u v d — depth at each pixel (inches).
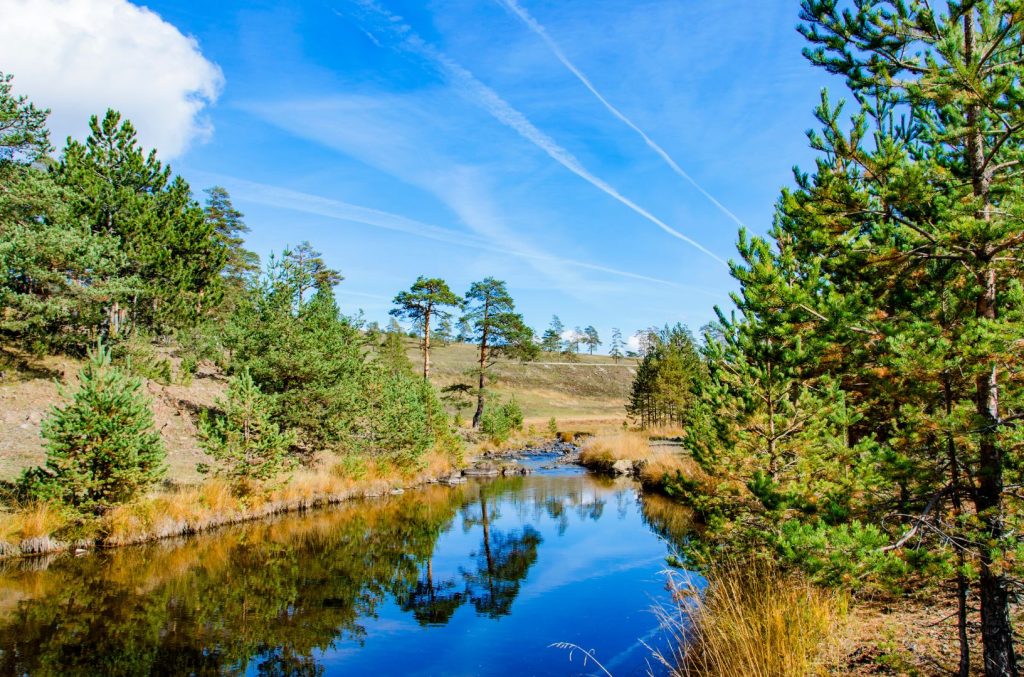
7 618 327.3
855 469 211.9
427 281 1478.8
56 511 453.1
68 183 831.7
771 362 286.8
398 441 880.3
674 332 1567.4
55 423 454.9
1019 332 152.7
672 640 290.0
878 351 191.9
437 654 290.2
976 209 172.4
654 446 1223.5
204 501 565.0
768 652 211.5
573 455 1321.4
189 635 312.7
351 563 457.7
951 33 173.3
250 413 617.0
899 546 165.8
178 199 958.4
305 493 682.2
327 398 773.9
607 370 3725.4
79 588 379.9
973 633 211.8
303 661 283.3
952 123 191.3
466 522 614.5
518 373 3179.1
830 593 249.1
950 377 178.5
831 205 195.6
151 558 451.5
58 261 722.2
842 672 199.9
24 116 808.3
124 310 901.2
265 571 431.2
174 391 866.1
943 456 186.4
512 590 392.8
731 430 308.7
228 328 781.9
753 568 278.4
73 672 264.7
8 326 705.0
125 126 890.7
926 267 197.3
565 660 280.4
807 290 220.5
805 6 196.2
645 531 546.0
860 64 191.3
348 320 995.3
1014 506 168.7
